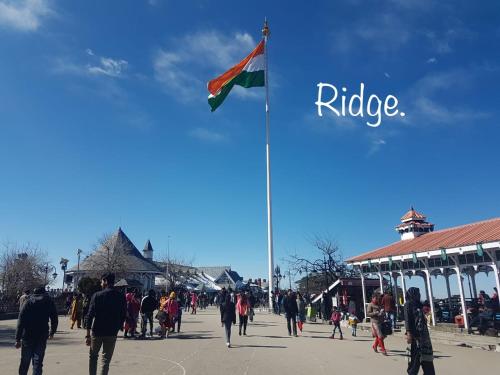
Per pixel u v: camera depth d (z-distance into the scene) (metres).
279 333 20.70
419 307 8.49
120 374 10.36
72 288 62.03
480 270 24.64
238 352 14.19
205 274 102.88
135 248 70.75
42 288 8.93
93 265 63.00
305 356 13.55
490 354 14.65
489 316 18.91
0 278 54.91
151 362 12.10
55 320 8.95
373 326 14.55
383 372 11.03
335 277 41.03
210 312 41.03
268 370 11.10
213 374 10.46
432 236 26.58
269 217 37.47
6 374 10.12
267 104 38.75
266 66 38.25
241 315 19.44
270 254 37.31
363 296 28.28
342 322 25.70
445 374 11.00
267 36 38.59
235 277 113.75
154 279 70.62
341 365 12.01
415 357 8.36
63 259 42.38
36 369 8.46
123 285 20.42
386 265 27.20
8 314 28.62
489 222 22.94
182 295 45.44
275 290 42.53
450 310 24.09
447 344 17.53
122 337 18.47
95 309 8.23
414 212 30.75
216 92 35.16
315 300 32.62
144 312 18.20
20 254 56.41
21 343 8.52
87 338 8.14
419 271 25.11
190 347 15.30
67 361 12.09
